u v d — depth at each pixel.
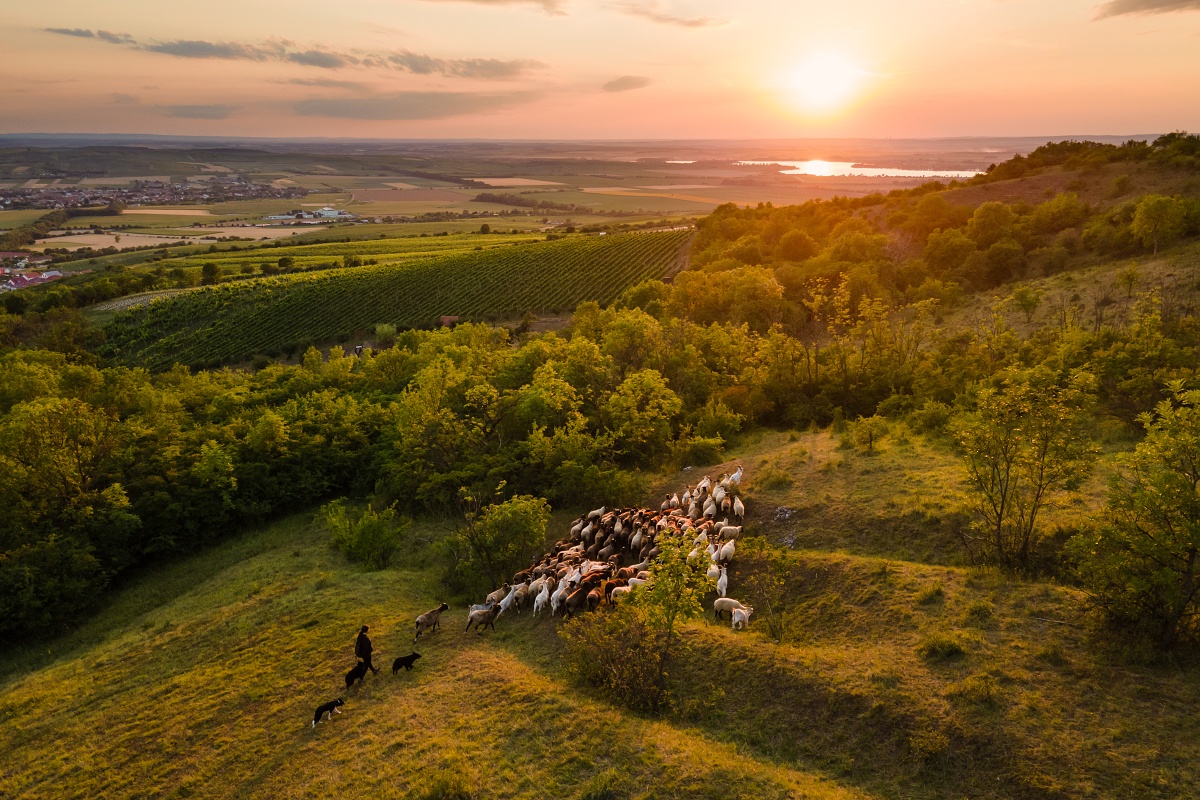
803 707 17.88
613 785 16.14
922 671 18.28
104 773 20.22
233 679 24.33
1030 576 22.19
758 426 53.00
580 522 35.62
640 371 54.53
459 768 17.25
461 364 66.31
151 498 46.12
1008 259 93.75
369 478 55.50
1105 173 116.19
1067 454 22.38
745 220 162.00
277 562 40.09
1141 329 42.00
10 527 40.62
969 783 15.01
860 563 24.33
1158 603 17.69
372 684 22.48
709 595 25.61
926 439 38.31
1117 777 14.38
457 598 30.97
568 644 22.62
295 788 17.81
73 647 35.44
